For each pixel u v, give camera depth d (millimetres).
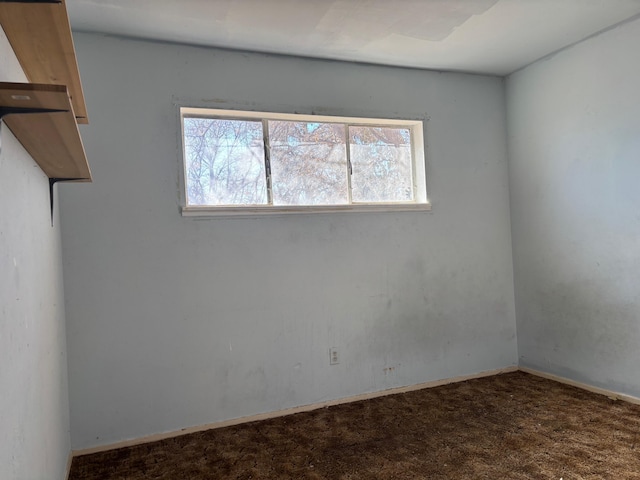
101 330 2451
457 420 2625
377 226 3139
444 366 3332
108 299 2471
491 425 2525
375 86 3143
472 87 3479
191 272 2643
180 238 2625
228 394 2705
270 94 2842
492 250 3525
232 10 2238
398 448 2299
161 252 2584
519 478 1956
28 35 1152
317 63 2975
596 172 2891
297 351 2887
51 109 1020
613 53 2746
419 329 3254
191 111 2695
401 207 3191
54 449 1769
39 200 1615
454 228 3391
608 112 2797
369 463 2158
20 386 1188
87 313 2426
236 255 2746
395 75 3209
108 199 2486
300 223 2916
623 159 2725
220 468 2176
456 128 3414
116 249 2494
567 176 3092
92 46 2471
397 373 3176
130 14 2250
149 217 2564
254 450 2352
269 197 2889
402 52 2930
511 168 3570
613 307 2822
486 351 3479
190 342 2631
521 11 2432
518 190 3516
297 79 2916
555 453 2160
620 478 1917
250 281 2775
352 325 3047
